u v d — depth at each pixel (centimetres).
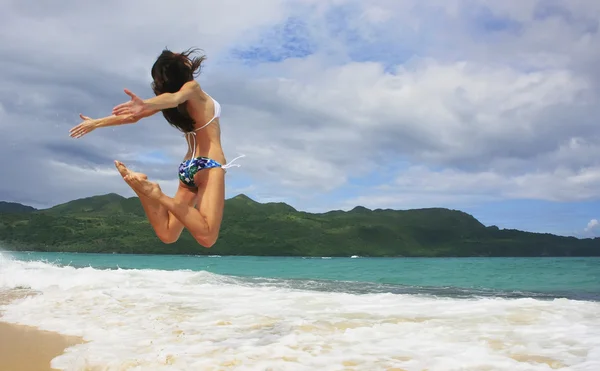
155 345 513
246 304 866
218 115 428
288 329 606
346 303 886
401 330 594
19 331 618
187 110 414
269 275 1986
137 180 374
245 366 415
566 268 2592
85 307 821
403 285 1484
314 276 1928
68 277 1368
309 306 842
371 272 2222
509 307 809
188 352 470
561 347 507
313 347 497
